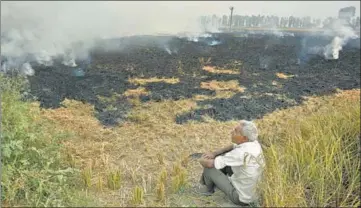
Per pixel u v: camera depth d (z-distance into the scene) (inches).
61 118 198.7
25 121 154.4
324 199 127.3
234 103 243.4
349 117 187.5
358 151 160.6
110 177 137.2
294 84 295.0
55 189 124.9
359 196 131.2
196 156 168.4
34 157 138.6
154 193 133.9
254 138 124.5
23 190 123.5
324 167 139.9
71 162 147.0
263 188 124.6
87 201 122.7
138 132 190.1
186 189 138.1
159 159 159.8
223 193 136.3
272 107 237.3
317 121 187.8
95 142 173.6
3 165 125.3
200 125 204.2
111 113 215.9
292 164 140.8
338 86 290.4
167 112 222.7
